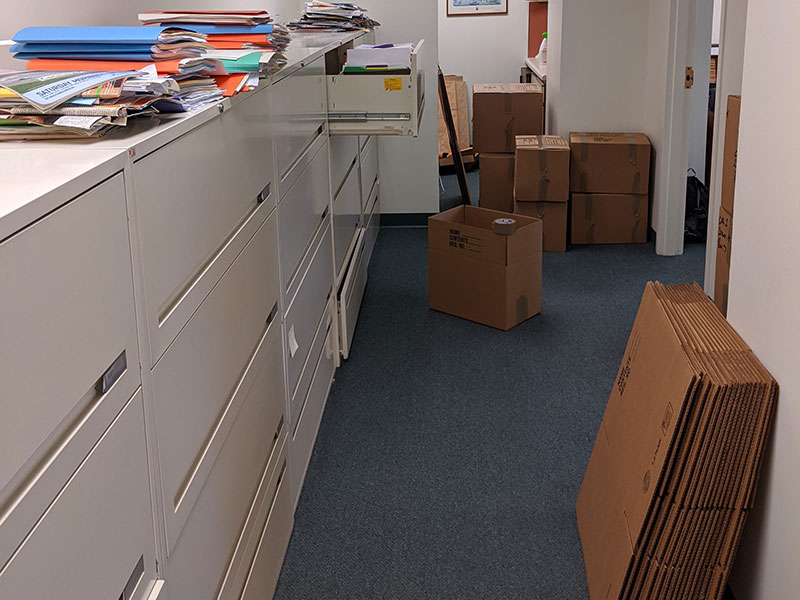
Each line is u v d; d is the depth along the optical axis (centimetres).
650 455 169
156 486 116
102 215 97
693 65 461
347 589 204
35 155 103
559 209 462
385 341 353
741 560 174
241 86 164
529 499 239
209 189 144
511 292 355
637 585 168
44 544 80
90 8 196
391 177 516
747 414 151
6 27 159
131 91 124
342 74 312
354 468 258
